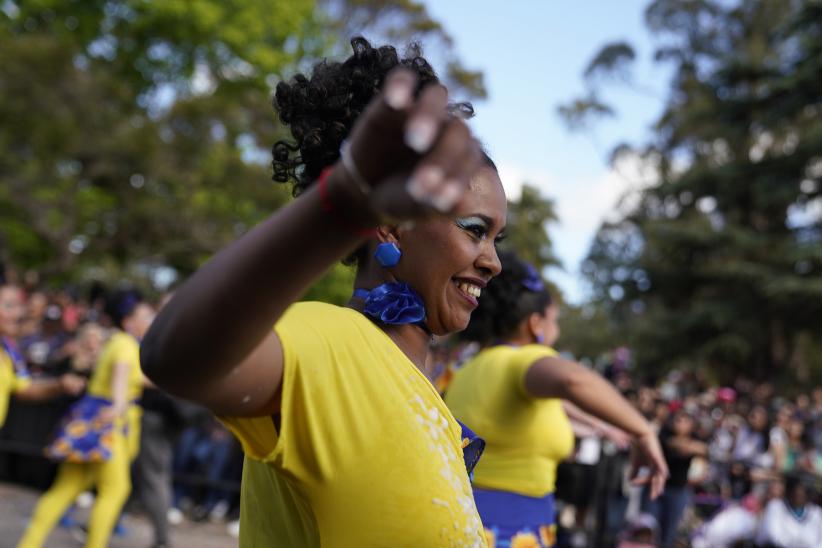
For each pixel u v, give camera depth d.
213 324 0.83
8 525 6.05
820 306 20.98
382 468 1.17
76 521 6.34
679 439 6.59
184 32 20.58
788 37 23.50
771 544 6.67
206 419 6.81
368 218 0.79
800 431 8.33
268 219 0.83
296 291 0.84
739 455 8.09
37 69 18.05
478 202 1.39
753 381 22.56
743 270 21.66
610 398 2.51
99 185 19.70
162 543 5.60
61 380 4.46
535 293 3.02
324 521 1.16
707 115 24.44
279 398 1.08
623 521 6.26
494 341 3.04
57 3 20.50
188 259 20.31
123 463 4.92
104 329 7.08
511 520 2.73
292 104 1.46
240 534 1.36
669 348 22.59
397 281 1.41
